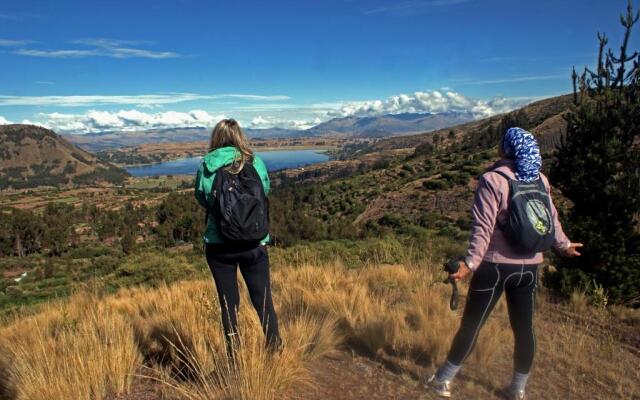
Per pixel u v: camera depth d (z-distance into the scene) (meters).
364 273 6.76
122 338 3.61
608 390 3.19
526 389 3.17
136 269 18.91
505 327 4.26
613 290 5.35
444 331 3.82
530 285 2.78
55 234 98.62
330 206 99.88
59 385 2.89
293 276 6.67
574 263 5.68
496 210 2.63
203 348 3.33
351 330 4.06
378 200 82.88
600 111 5.50
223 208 2.83
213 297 4.31
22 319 6.20
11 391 3.20
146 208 137.00
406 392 3.00
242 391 2.69
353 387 3.04
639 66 5.34
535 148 2.69
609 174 5.41
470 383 3.13
